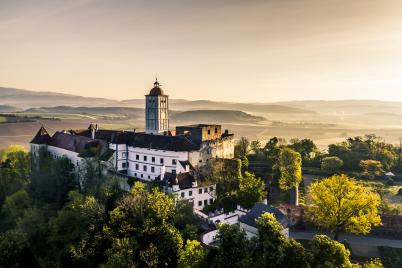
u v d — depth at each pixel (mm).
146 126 142875
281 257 45125
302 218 79562
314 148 155500
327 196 69500
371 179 127750
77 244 63750
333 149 148000
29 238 69000
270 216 51062
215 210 85812
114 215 64812
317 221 74250
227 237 49531
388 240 74188
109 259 53438
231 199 88625
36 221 74000
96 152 105812
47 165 110812
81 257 59625
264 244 46656
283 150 113562
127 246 55938
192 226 65938
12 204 91312
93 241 62688
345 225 70000
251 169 123438
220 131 112750
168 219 67250
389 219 76562
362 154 142875
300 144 154375
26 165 124188
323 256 47750
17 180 108562
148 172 103250
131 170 108500
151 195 69438
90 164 96812
